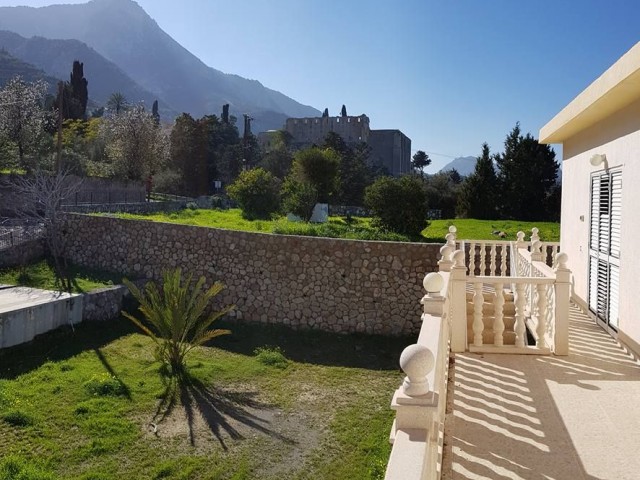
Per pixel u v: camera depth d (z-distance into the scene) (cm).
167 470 848
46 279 1839
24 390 1127
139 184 3831
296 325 1734
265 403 1155
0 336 1310
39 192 2164
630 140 717
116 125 4475
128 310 1766
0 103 3400
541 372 583
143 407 1099
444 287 482
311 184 3328
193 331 1683
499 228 2556
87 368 1290
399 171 9381
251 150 6212
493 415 466
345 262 1711
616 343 715
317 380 1317
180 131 5484
